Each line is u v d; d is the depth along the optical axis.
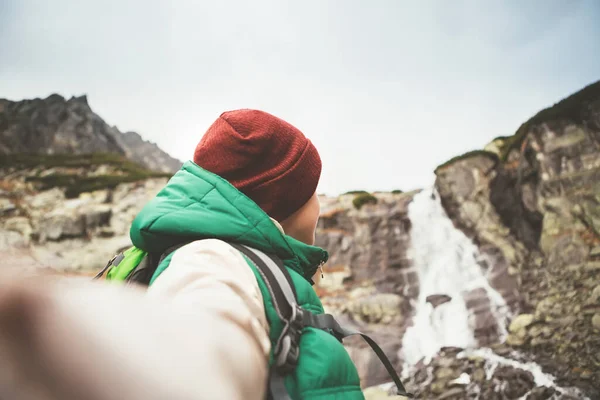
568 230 12.46
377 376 12.09
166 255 0.80
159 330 0.30
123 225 17.86
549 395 8.73
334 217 17.19
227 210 0.84
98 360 0.25
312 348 0.71
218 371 0.31
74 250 16.81
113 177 20.06
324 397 0.67
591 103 12.75
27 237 16.94
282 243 0.87
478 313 13.04
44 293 0.25
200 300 0.48
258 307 0.60
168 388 0.27
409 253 16.11
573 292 11.38
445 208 16.47
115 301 0.28
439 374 10.81
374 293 15.35
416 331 13.47
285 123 1.12
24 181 19.78
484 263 14.55
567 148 12.96
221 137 1.05
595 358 9.17
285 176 1.05
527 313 12.20
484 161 16.14
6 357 0.22
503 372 9.94
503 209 15.34
